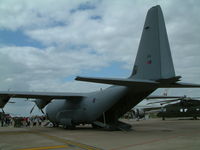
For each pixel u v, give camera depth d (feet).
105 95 59.62
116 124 61.11
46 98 67.87
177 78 43.52
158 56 47.75
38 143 38.14
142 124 83.15
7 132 60.44
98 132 56.13
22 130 67.87
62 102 74.54
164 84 47.52
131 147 32.09
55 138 44.75
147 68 49.62
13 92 60.34
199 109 112.06
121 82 44.50
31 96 63.72
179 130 57.62
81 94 68.49
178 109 117.19
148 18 51.24
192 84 47.98
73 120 69.10
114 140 39.91
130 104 59.57
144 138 41.96
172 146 32.27
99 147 32.81
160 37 48.03
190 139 39.81
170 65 45.14
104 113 60.18
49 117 81.71
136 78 52.49
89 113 63.87
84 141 39.47
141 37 52.60
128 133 51.96
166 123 89.15
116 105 60.13
